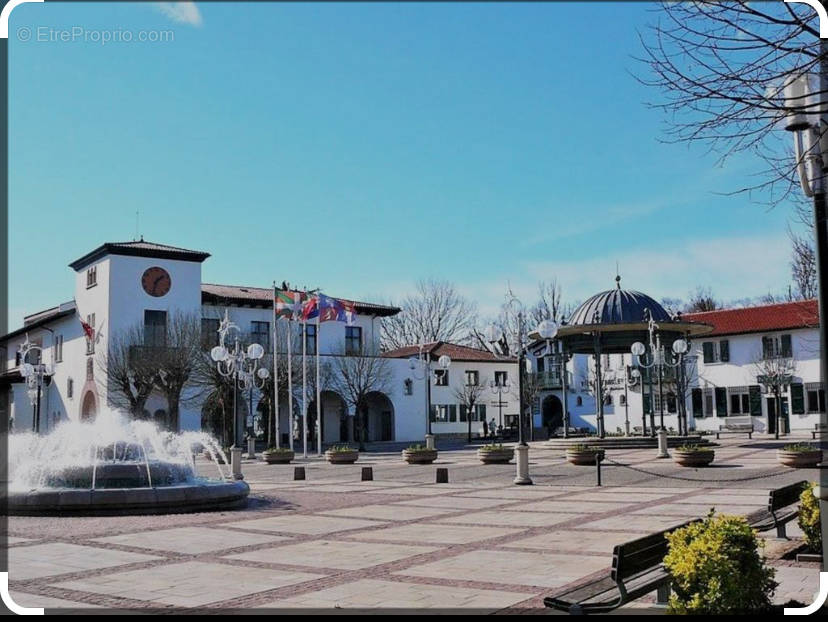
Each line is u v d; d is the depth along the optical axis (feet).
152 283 174.91
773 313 189.57
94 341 171.22
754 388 188.34
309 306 145.59
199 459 145.28
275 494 74.23
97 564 38.22
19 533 49.24
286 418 195.52
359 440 192.54
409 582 32.96
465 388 216.33
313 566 36.91
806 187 27.63
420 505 62.64
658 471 88.02
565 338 138.92
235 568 36.76
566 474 88.12
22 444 91.35
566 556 38.42
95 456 72.38
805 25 26.03
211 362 164.55
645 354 141.38
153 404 171.53
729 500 60.13
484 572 34.81
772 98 27.09
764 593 25.08
